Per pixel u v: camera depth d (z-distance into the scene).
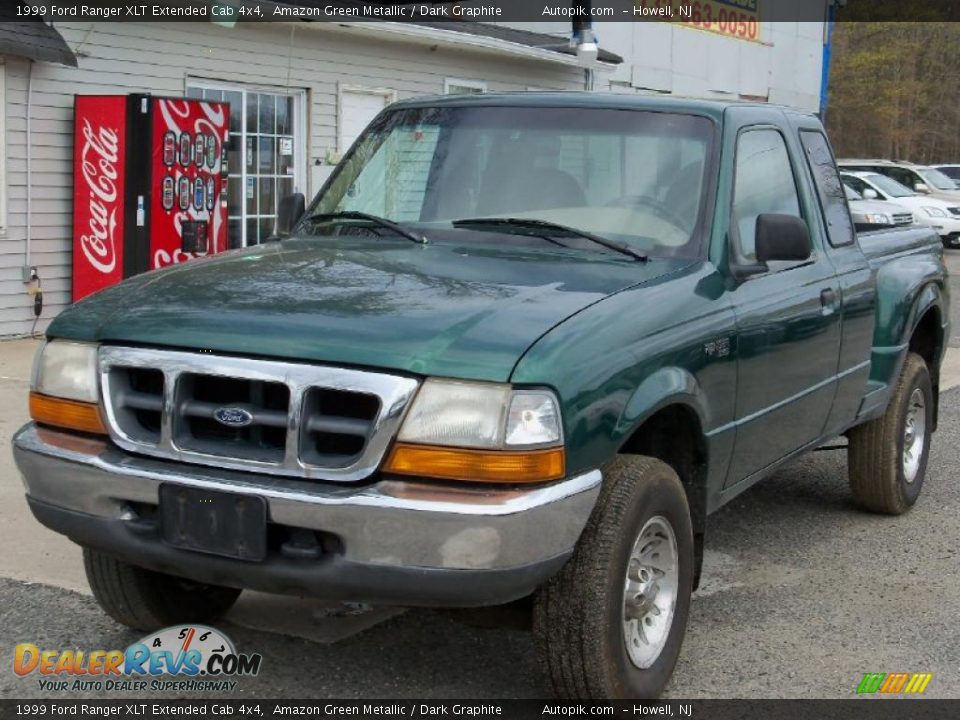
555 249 4.38
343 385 3.32
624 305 3.79
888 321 6.05
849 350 5.52
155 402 3.59
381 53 14.47
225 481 3.40
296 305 3.62
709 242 4.40
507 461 3.26
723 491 4.50
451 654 4.45
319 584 3.37
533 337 3.41
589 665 3.61
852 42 52.00
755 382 4.52
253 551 3.38
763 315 4.53
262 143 13.18
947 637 4.75
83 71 11.02
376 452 3.30
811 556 5.76
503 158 4.79
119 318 3.71
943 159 55.22
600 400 3.50
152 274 4.19
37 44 10.07
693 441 4.19
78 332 3.73
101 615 4.69
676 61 21.94
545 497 3.30
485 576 3.28
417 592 3.31
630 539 3.68
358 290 3.76
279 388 3.45
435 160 4.89
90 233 10.92
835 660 4.49
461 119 4.99
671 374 3.86
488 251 4.36
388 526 3.26
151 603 4.36
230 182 12.80
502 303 3.64
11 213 10.51
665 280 4.09
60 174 10.91
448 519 3.23
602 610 3.59
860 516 6.48
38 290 10.80
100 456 3.60
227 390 3.54
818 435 5.43
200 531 3.44
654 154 4.63
